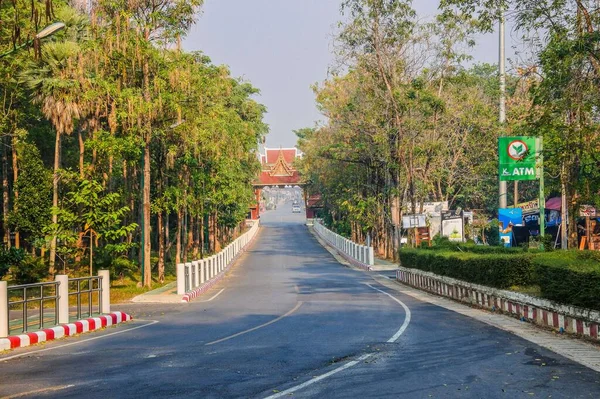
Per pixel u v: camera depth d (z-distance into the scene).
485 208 57.91
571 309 12.65
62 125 32.84
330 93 54.19
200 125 35.03
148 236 33.81
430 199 58.44
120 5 30.86
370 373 9.05
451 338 12.51
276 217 175.38
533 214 43.44
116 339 14.01
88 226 30.33
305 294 26.78
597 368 9.24
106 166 37.66
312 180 88.75
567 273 12.85
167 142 35.94
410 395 7.66
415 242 43.25
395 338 12.58
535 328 14.12
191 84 33.38
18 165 39.16
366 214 59.72
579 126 16.64
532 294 15.37
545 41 16.73
